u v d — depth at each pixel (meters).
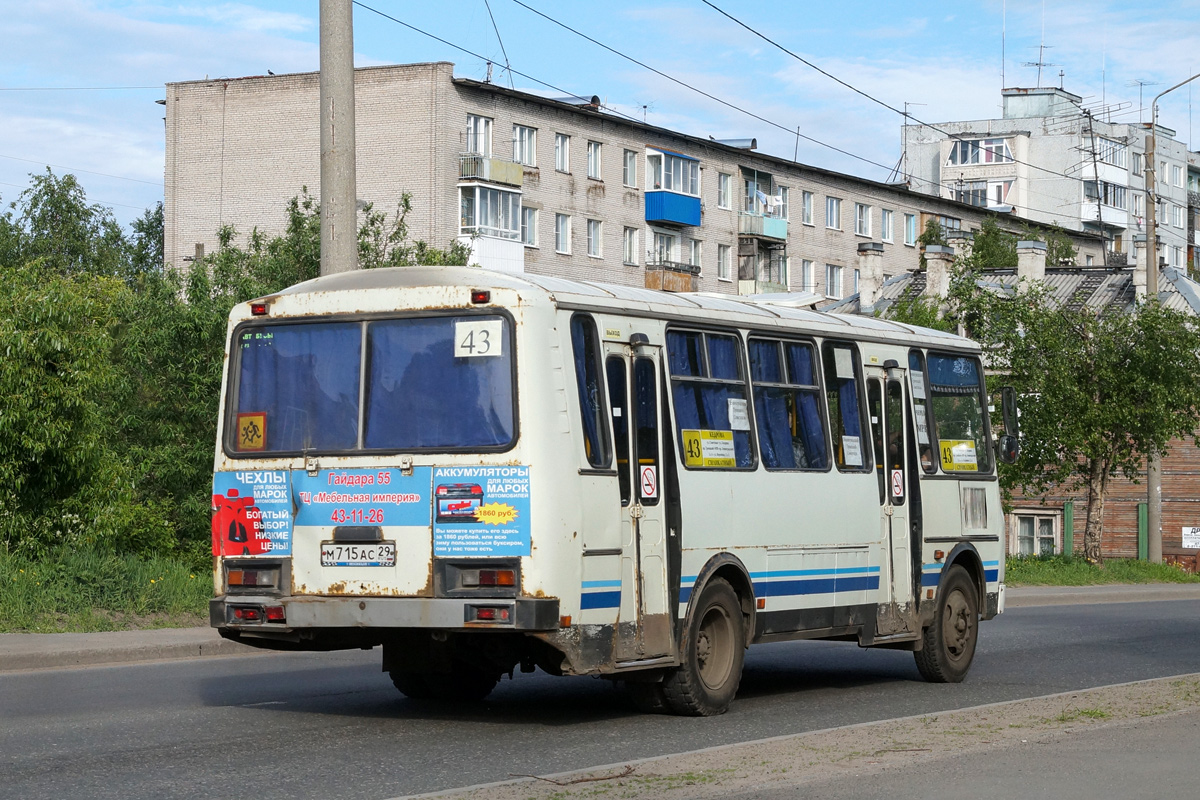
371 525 10.09
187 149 60.59
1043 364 34.25
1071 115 100.44
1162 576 35.62
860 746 8.91
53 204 66.06
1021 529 48.84
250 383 10.66
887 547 13.52
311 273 26.23
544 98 60.38
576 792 7.53
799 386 12.61
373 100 57.19
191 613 17.70
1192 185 114.38
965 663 14.52
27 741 9.68
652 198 66.12
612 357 10.54
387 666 10.99
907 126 104.44
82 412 18.83
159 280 24.58
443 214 56.66
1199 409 34.69
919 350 14.46
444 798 7.41
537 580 9.67
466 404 9.98
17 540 18.16
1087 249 98.81
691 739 10.07
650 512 10.65
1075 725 9.72
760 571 11.84
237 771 8.66
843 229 79.25
